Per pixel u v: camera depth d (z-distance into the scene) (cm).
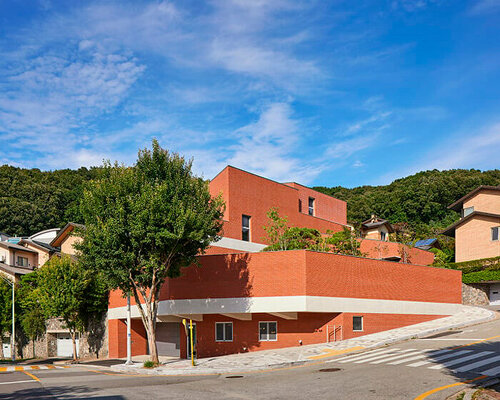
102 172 2455
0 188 8344
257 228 3847
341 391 1387
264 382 1650
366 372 1694
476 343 2222
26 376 2155
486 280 4162
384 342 2503
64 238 5491
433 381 1465
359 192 11731
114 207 2306
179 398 1398
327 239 3816
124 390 1594
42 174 9762
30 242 6191
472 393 1269
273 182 4084
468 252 4788
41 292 3747
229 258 2872
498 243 4528
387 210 9019
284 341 2819
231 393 1455
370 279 3036
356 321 2925
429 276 3403
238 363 2219
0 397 1532
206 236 2467
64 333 4425
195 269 2919
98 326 3928
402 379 1518
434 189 8869
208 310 2850
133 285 2500
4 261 5734
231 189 3681
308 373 1794
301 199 4619
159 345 3478
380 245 4331
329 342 2759
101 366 2759
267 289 2775
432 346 2244
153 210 2248
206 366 2205
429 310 3350
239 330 2889
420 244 5988
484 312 3431
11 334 4828
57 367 2816
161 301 3016
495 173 10212
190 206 2328
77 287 3691
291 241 3631
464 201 5309
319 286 2777
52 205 8475
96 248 2289
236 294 2820
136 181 2356
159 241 2245
